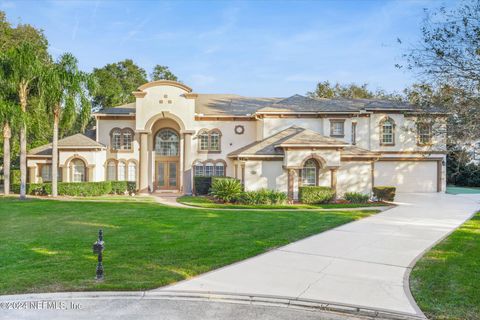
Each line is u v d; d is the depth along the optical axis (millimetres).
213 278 7809
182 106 29266
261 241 11391
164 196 27062
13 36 35406
